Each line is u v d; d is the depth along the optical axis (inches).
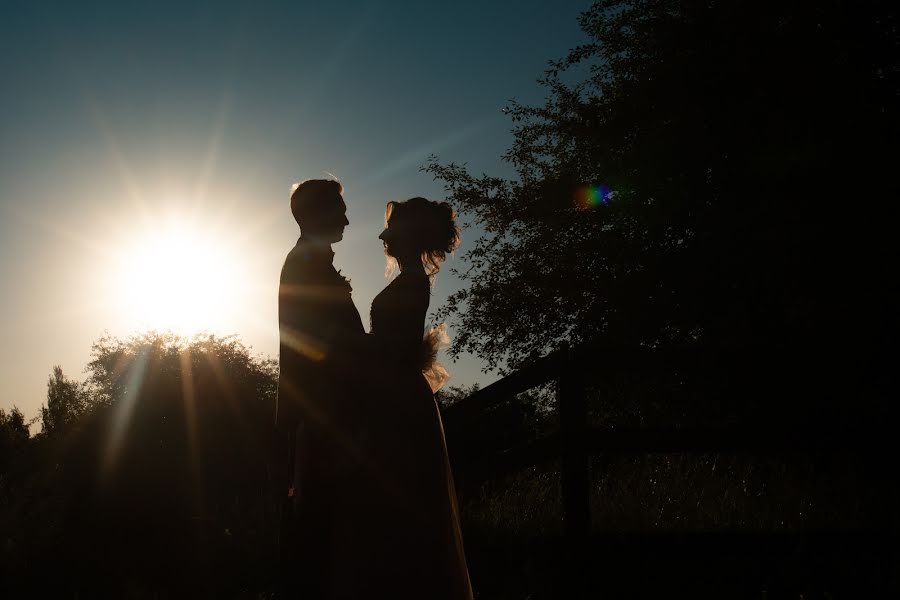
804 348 189.2
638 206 509.4
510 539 205.5
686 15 510.9
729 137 466.0
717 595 171.5
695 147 474.6
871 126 421.7
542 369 185.5
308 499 137.2
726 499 228.5
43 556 252.2
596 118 570.6
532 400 473.7
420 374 147.2
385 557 135.3
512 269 625.9
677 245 513.0
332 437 138.9
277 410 142.4
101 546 263.3
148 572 231.6
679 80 485.1
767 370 191.2
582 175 592.1
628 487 253.1
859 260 403.5
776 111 445.4
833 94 431.5
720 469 255.0
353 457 138.5
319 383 140.1
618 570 174.9
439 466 143.9
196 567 233.5
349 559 135.3
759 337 434.0
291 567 137.4
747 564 175.0
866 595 168.2
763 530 184.4
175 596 210.5
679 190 481.7
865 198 411.2
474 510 248.2
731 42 466.3
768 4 454.9
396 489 138.3
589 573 174.9
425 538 138.0
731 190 466.6
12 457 473.1
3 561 243.8
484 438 192.5
